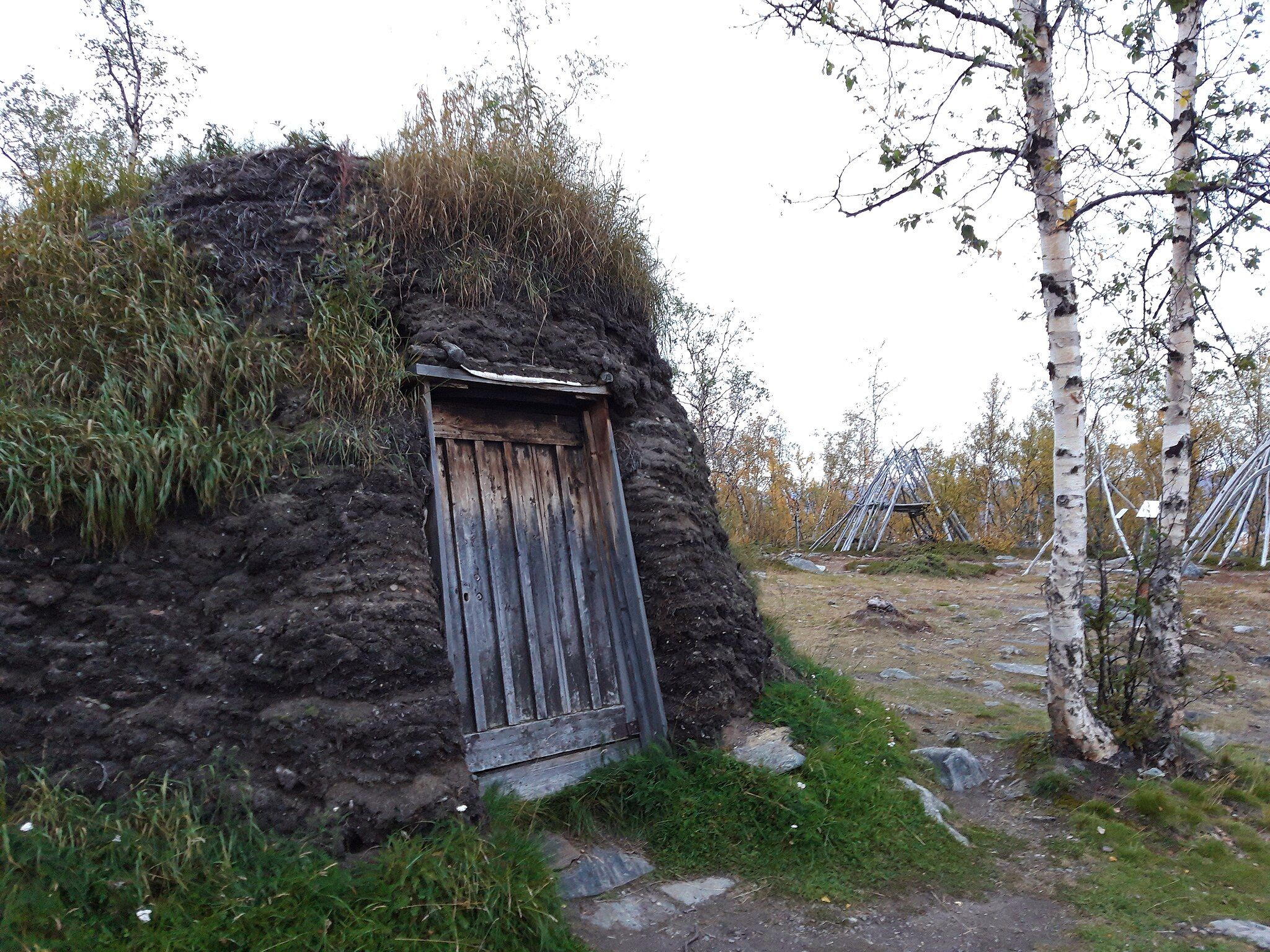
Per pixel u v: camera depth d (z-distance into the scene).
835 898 4.17
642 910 4.00
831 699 6.35
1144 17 5.58
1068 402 5.92
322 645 3.72
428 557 4.33
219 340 4.20
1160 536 6.31
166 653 3.56
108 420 3.78
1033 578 17.56
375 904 3.19
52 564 3.47
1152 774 5.79
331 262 4.70
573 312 5.56
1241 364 6.39
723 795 4.76
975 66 5.57
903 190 5.81
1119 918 4.16
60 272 4.32
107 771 3.26
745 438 25.36
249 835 3.31
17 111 7.83
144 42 10.19
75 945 2.70
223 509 3.91
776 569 18.39
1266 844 5.15
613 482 5.39
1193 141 6.37
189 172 5.02
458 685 4.50
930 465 26.53
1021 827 5.27
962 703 8.00
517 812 4.30
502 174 5.50
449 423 4.92
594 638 5.22
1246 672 9.80
